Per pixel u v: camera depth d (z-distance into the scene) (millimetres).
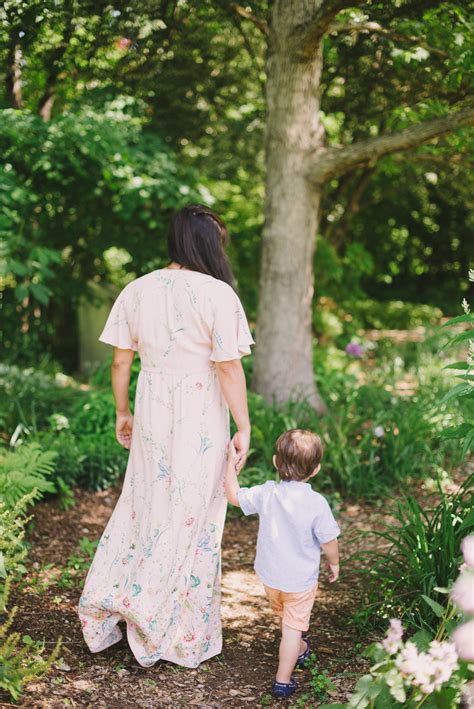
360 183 10477
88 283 8586
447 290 16797
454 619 2371
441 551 2934
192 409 2643
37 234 7070
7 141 5871
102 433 5105
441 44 4617
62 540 3955
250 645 2971
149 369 2689
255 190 9828
